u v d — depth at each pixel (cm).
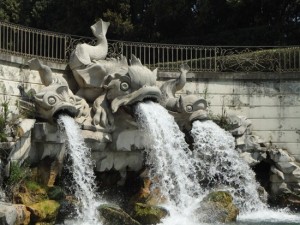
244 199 1841
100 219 1391
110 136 1628
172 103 1806
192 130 1795
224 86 2122
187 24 3631
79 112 1569
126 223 1371
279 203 1934
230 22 3441
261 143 2048
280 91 2125
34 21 4169
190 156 1770
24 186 1371
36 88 1742
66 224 1389
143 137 1650
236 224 1489
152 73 1681
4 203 1226
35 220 1263
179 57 3006
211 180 1823
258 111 2122
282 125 2106
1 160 1378
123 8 3625
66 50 1983
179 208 1580
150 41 3675
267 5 3262
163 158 1653
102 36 1800
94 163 1603
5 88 1623
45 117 1485
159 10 3525
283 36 3206
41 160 1486
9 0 4172
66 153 1486
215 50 2198
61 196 1424
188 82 2105
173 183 1677
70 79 1756
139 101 1628
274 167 1981
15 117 1505
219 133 1845
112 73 1678
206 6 3356
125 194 1673
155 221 1402
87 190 1520
